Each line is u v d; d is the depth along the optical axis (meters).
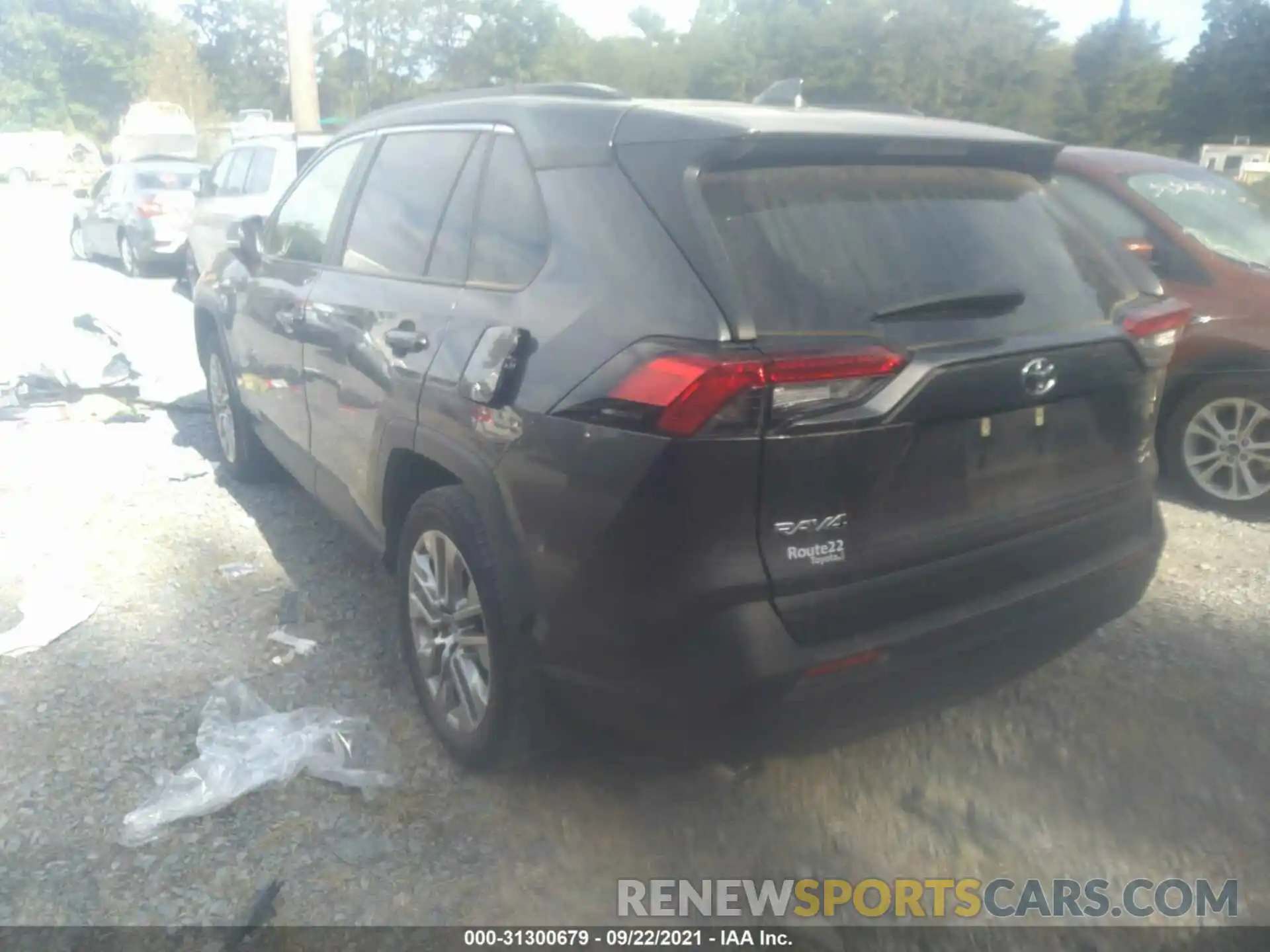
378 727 3.78
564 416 2.89
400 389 3.66
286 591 4.80
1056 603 3.22
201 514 5.70
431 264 3.78
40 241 19.20
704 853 3.20
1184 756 3.63
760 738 2.81
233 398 5.77
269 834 3.24
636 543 2.74
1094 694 4.00
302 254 4.84
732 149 2.89
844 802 3.42
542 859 3.17
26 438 6.94
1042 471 3.18
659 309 2.79
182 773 3.46
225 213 11.50
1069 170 6.43
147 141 24.33
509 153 3.55
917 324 2.87
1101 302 3.32
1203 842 3.24
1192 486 5.99
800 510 2.72
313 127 13.54
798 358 2.63
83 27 60.53
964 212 3.18
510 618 3.13
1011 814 3.36
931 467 2.90
